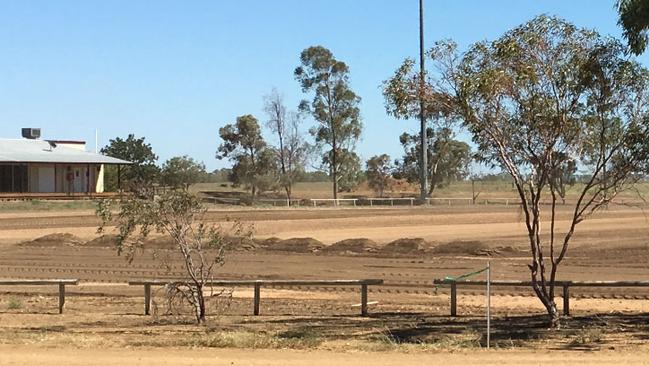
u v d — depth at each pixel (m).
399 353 13.56
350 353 13.57
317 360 12.66
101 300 24.23
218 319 20.03
